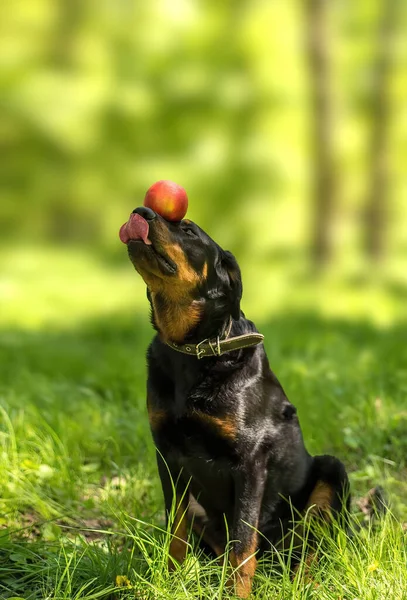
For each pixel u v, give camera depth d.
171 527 4.62
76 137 26.62
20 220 30.02
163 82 26.30
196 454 4.53
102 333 13.08
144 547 4.32
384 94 22.92
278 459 4.65
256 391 4.55
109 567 4.39
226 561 4.30
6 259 25.92
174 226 4.31
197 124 26.78
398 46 22.88
